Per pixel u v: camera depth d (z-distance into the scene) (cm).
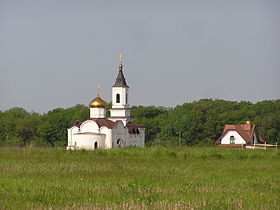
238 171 8612
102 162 10169
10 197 5597
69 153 12656
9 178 7250
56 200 5456
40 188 6225
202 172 8394
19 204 5222
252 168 9162
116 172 8162
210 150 12912
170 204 5203
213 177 7656
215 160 10981
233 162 10456
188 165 9681
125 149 13162
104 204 5219
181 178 7475
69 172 8056
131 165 9519
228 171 8588
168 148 13700
